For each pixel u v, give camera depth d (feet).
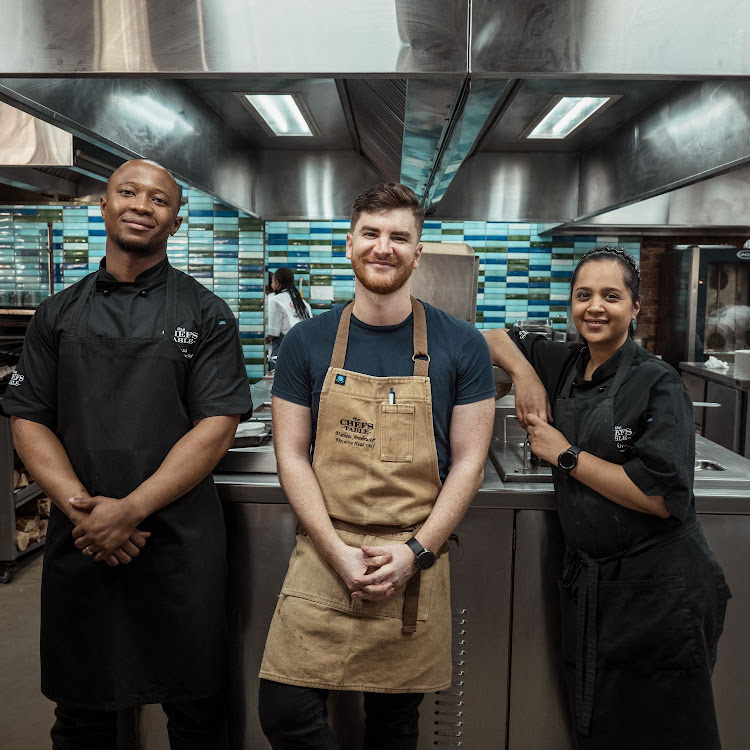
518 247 18.78
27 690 8.37
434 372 5.14
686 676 5.19
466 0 5.16
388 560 4.82
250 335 17.88
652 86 7.88
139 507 5.28
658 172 8.52
